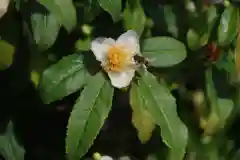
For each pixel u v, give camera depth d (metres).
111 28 0.48
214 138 0.54
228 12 0.48
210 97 0.50
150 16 0.50
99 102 0.45
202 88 0.51
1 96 0.52
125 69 0.46
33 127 0.52
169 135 0.45
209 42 0.50
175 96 0.52
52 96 0.45
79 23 0.48
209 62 0.51
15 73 0.52
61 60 0.46
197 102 0.51
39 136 0.53
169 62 0.47
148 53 0.47
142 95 0.45
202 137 0.53
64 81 0.45
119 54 0.46
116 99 0.50
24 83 0.52
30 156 0.53
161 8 0.50
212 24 0.50
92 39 0.48
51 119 0.52
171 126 0.45
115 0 0.46
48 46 0.45
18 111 0.52
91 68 0.46
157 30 0.50
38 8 0.45
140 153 0.52
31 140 0.53
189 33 0.49
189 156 0.53
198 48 0.50
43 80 0.45
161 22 0.50
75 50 0.48
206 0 0.50
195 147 0.53
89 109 0.44
